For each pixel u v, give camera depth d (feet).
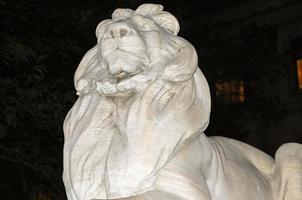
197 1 29.66
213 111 25.85
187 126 8.30
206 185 8.43
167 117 8.24
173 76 8.38
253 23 30.42
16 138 20.99
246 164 9.62
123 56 8.14
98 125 8.39
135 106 8.23
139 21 8.54
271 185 9.76
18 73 21.29
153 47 8.43
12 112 19.93
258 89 29.01
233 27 30.60
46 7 21.66
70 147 8.50
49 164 20.84
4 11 21.02
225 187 8.86
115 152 8.16
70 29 21.63
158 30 8.55
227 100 27.84
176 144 8.20
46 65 21.75
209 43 26.58
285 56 41.47
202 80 8.78
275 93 42.06
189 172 8.25
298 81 42.63
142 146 8.08
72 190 8.38
